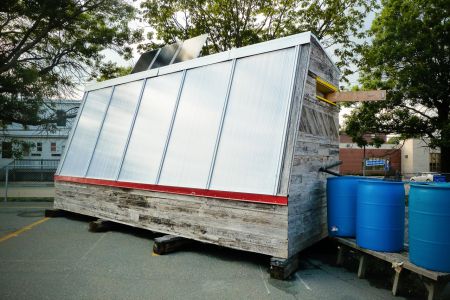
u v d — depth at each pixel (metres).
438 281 3.55
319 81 5.99
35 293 4.00
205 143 5.93
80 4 15.38
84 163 8.41
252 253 5.67
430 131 19.19
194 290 4.12
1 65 14.27
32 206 11.77
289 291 4.11
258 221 4.86
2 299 3.82
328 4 18.27
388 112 19.66
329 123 6.58
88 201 7.92
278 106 5.19
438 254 3.55
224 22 18.72
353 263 5.28
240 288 4.19
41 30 15.44
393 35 18.34
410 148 41.00
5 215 9.52
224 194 5.23
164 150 6.55
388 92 18.77
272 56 5.61
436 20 17.33
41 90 14.62
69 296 3.92
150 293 4.02
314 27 18.31
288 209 4.61
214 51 19.52
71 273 4.69
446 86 17.66
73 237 6.75
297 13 18.83
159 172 6.41
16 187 20.20
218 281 4.42
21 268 4.90
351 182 5.06
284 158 4.83
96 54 17.44
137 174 6.86
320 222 5.87
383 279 4.55
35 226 7.82
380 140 20.55
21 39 15.77
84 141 8.86
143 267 4.95
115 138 7.91
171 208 6.05
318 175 5.89
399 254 4.21
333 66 6.71
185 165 6.06
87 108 9.45
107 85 8.99
